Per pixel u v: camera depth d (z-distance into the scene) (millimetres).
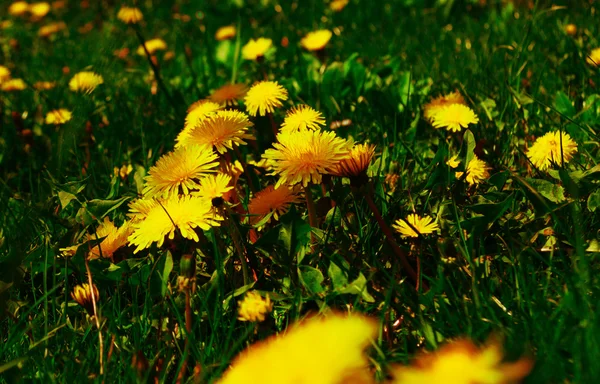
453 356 1000
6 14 2949
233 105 1352
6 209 1318
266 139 1363
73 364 1107
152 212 1136
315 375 984
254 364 1003
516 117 1371
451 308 1119
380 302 1132
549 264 1130
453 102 1355
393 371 1041
